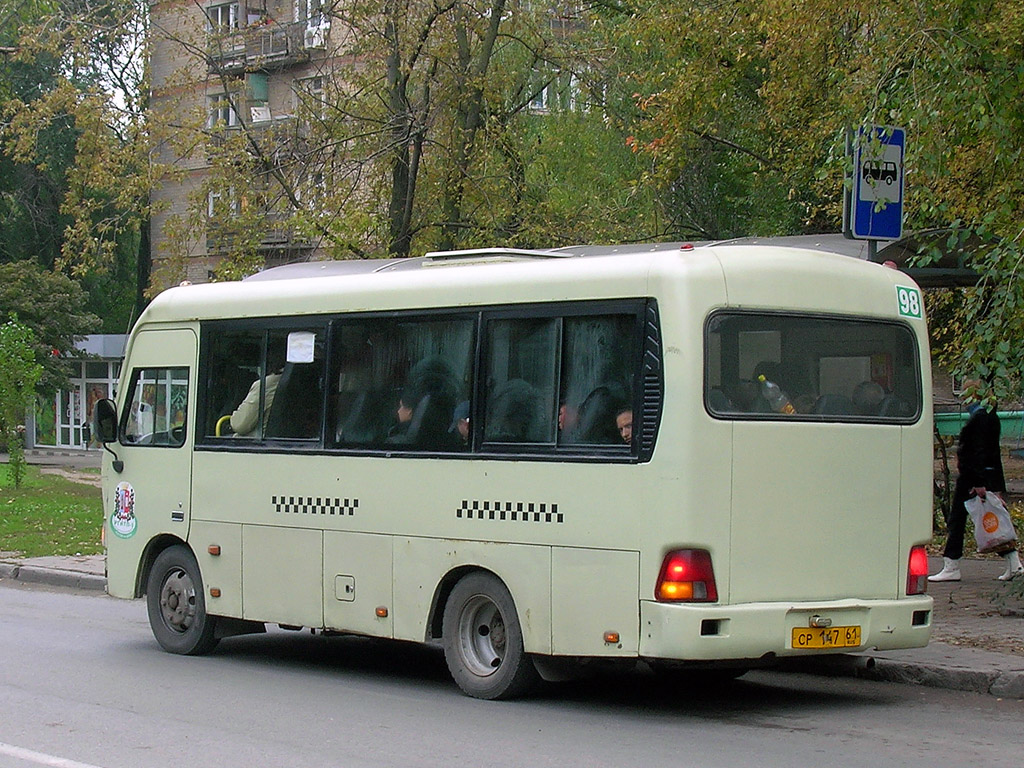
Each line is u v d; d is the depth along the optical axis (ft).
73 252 89.92
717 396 30.99
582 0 89.30
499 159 86.84
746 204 94.68
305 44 96.02
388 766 27.22
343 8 82.89
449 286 35.60
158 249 87.20
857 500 33.14
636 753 28.43
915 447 34.47
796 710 33.73
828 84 60.85
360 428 37.60
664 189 86.69
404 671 40.50
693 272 31.09
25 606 56.13
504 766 27.20
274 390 40.29
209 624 42.57
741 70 71.00
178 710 33.65
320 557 38.42
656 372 31.01
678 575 30.45
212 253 87.35
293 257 88.99
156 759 27.89
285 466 39.52
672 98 70.33
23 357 117.19
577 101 92.53
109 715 32.91
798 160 70.33
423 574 35.60
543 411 33.22
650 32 72.13
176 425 43.34
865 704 34.55
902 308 34.86
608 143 93.45
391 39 82.07
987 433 51.06
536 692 35.24
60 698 35.35
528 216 84.99
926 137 42.19
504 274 34.50
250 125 91.76
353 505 37.52
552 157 93.45
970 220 45.37
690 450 30.53
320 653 44.45
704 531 30.58
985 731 31.01
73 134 197.26
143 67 90.94
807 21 55.57
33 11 93.97
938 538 65.72
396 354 36.91
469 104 85.15
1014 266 38.04
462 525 34.68
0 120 114.73
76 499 104.99
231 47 89.97
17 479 115.24
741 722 32.09
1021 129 44.01
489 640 34.86
